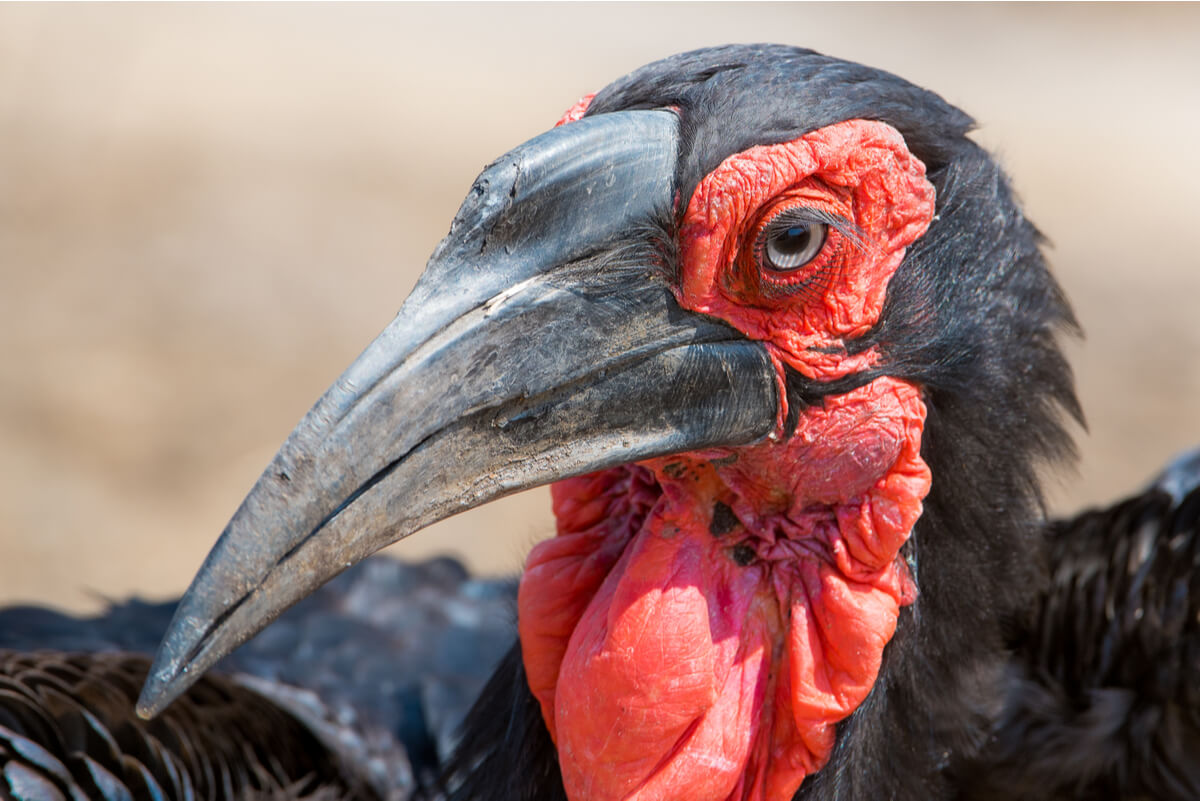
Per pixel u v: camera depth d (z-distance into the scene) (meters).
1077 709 7.94
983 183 6.33
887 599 6.27
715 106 5.66
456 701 8.76
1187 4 39.06
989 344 6.33
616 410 5.77
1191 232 25.03
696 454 6.23
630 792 6.18
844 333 6.01
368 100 28.53
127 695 7.55
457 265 5.42
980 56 34.25
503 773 6.75
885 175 5.82
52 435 16.12
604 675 6.12
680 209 5.65
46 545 14.38
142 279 19.86
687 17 35.62
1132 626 7.76
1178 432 17.84
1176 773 7.54
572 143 5.45
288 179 24.00
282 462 5.11
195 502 15.39
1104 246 24.02
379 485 5.31
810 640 6.27
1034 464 6.73
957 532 6.45
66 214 21.77
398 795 8.27
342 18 33.88
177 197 22.77
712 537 6.36
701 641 6.14
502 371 5.45
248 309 19.38
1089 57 35.12
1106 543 8.11
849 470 6.20
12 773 6.75
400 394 5.23
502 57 32.12
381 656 9.22
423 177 24.84
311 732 8.12
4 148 23.88
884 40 34.47
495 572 14.08
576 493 6.73
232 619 5.10
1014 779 7.79
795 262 5.82
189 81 28.30
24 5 30.31
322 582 5.26
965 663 6.65
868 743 6.40
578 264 5.57
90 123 25.47
